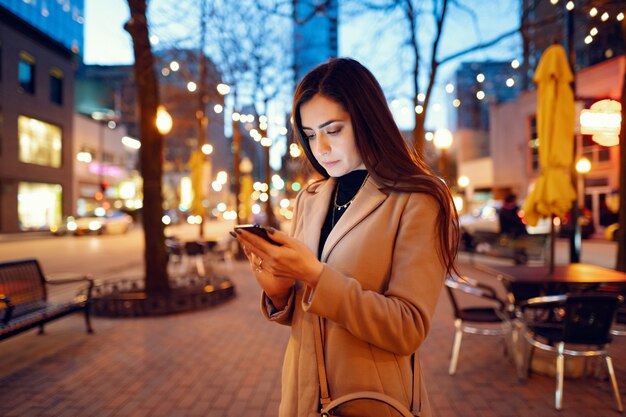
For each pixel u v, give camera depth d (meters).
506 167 28.38
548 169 5.19
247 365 4.49
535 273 4.74
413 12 8.48
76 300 5.68
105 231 25.14
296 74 13.80
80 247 18.20
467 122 37.28
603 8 6.96
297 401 1.12
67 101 29.02
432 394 3.77
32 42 25.58
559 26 9.11
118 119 37.00
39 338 5.51
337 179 1.34
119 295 7.00
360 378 1.05
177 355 4.82
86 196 32.44
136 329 5.92
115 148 37.22
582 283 4.31
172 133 36.00
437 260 1.06
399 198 1.10
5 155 23.84
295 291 1.21
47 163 27.48
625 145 6.41
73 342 5.33
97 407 3.54
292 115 1.26
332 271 0.96
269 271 1.04
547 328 3.93
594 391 3.80
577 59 20.23
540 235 11.24
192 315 6.70
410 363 1.16
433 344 5.19
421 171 1.15
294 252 0.92
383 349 1.04
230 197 47.53
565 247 16.50
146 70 7.05
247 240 0.94
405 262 1.04
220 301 7.57
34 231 26.02
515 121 27.52
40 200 27.00
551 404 3.56
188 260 12.80
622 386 3.90
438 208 1.08
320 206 1.31
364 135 1.13
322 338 1.11
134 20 6.64
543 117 5.29
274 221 17.25
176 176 50.25
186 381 4.07
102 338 5.50
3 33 23.41
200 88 12.57
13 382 4.05
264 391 3.85
